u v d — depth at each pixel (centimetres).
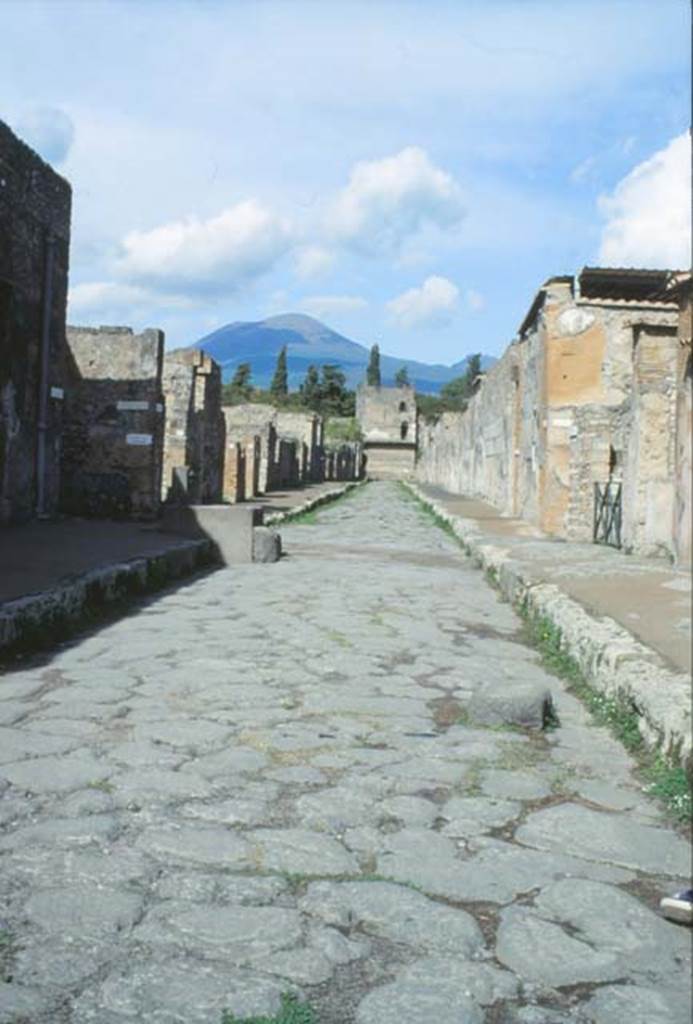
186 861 344
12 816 381
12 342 1516
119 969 270
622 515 1474
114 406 1902
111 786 420
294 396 10225
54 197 1638
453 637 849
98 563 1016
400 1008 257
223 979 267
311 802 410
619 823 402
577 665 684
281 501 3119
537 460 2064
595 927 309
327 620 910
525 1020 255
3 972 266
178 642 770
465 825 392
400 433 8194
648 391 1369
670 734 466
